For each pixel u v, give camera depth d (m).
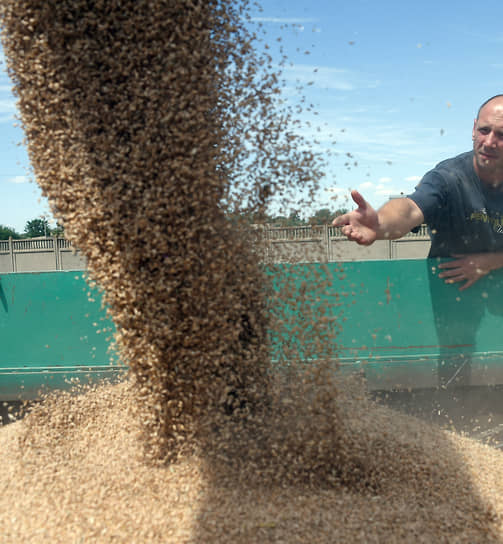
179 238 2.15
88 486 2.20
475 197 3.41
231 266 2.22
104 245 2.19
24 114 2.23
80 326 3.39
